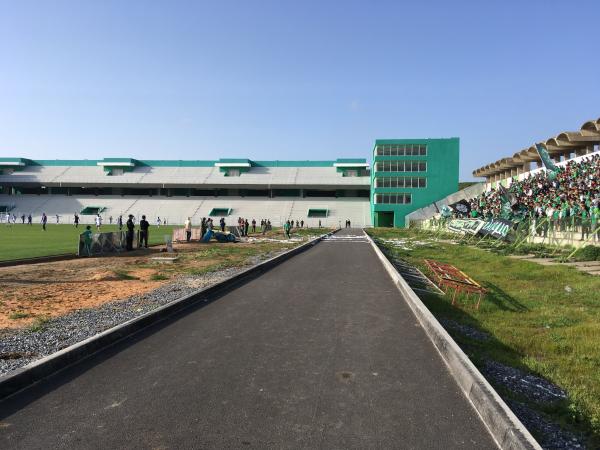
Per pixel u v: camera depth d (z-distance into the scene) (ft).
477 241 98.12
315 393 14.43
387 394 14.40
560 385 16.42
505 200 121.49
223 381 15.48
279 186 274.77
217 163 294.46
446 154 224.53
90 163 307.58
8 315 25.67
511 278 44.52
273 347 19.62
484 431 11.93
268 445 11.05
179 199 282.15
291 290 35.45
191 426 12.10
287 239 123.03
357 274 45.91
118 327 21.21
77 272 46.57
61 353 17.12
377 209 229.04
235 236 121.19
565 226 65.92
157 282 39.40
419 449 10.91
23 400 13.96
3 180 280.92
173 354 18.62
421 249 86.43
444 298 33.99
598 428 12.60
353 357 18.24
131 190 294.87
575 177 94.99
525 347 21.39
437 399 14.05
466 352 19.51
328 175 286.25
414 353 18.85
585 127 100.42
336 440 11.33
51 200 276.21
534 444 10.30
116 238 74.49
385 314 26.53
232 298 31.81
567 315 28.19
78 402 13.76
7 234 124.67
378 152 228.43
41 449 10.94
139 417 12.68
